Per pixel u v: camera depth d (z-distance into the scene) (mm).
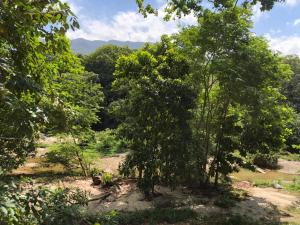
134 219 11844
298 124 34688
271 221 13219
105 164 21984
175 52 15531
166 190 16047
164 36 16359
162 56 15500
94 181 16078
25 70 4051
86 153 19922
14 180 3408
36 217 3342
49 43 4102
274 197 17094
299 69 46531
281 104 18391
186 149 14336
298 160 30109
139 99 14438
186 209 13383
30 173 18453
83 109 17547
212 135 17297
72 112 4316
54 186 15078
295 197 17547
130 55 15219
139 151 14398
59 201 3658
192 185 17000
